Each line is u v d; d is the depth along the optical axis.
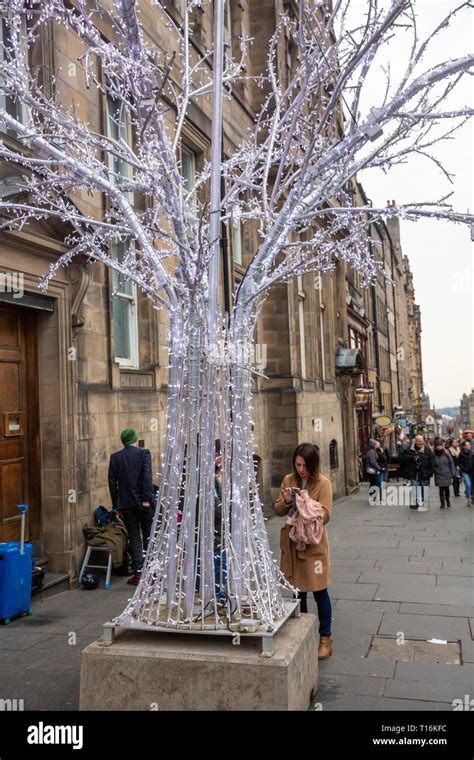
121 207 4.52
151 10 10.34
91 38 4.25
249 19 16.41
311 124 4.77
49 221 7.67
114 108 9.55
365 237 5.41
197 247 4.24
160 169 4.39
